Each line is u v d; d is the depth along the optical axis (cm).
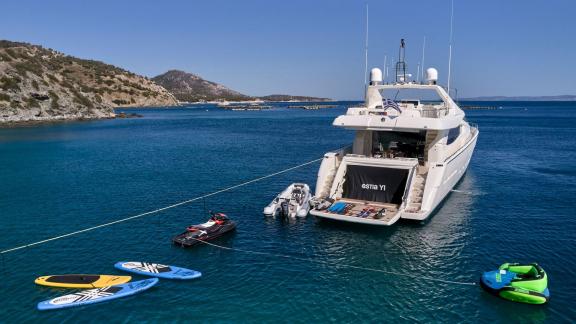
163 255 1675
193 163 3847
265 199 2509
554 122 8769
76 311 1272
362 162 2066
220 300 1324
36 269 1562
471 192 2567
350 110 2264
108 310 1275
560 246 1708
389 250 1692
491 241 1769
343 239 1811
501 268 1419
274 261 1608
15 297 1355
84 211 2292
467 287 1391
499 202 2344
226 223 1917
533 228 1920
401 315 1234
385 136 2342
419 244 1745
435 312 1248
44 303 1299
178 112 16625
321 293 1362
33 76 10194
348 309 1268
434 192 1938
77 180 3106
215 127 8444
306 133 6931
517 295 1280
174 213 2238
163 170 3497
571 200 2384
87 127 8350
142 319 1226
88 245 1791
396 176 2017
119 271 1533
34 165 3803
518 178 3000
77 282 1427
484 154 4181
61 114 10056
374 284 1420
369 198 2052
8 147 5141
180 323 1202
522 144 4969
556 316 1220
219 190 2748
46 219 2156
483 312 1246
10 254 1703
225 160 4009
